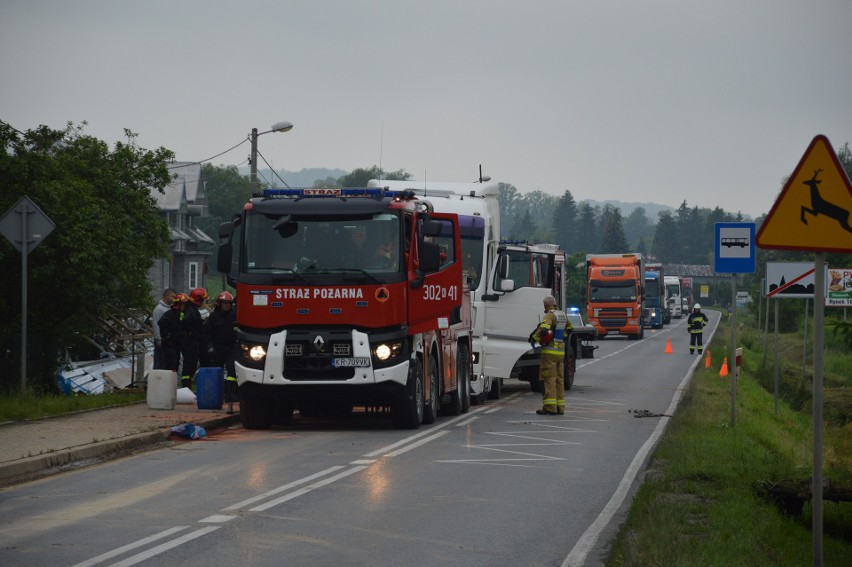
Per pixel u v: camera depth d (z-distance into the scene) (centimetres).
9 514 1363
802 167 1042
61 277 4000
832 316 1638
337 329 2341
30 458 1761
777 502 1616
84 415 2512
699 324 6819
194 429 2256
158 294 9644
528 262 3550
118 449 2022
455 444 2186
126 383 4534
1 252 3778
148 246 4806
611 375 4741
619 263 9112
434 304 2562
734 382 2520
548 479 1741
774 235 1048
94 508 1409
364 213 2367
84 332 4494
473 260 3200
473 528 1317
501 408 3108
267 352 2344
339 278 2334
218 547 1170
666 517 1317
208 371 2692
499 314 3259
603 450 2134
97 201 4372
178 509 1405
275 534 1248
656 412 2981
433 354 2633
